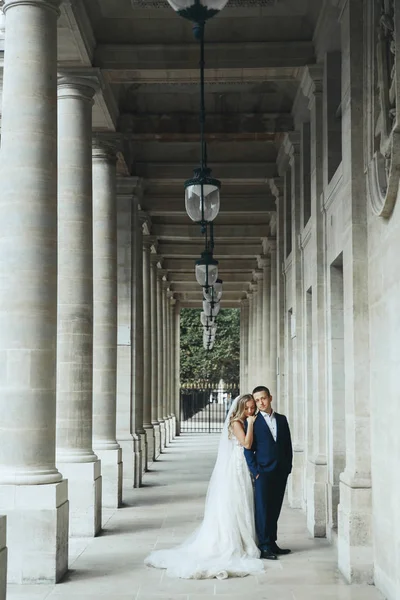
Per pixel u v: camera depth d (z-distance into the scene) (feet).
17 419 36.19
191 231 101.19
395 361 30.99
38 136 37.35
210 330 108.68
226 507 39.65
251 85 63.72
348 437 37.60
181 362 232.73
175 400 156.87
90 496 47.19
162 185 89.40
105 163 61.87
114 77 53.93
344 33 39.73
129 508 58.59
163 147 78.38
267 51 51.90
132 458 71.56
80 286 48.29
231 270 125.70
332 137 48.49
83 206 49.16
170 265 123.03
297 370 61.46
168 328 139.95
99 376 59.93
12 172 37.09
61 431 47.83
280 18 51.85
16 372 36.22
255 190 90.43
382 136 32.42
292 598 32.78
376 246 34.83
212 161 78.33
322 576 36.68
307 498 50.67
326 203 47.88
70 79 49.75
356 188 37.29
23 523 35.78
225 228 101.60
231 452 40.86
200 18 23.24
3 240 36.86
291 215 71.20
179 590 34.30
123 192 75.20
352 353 36.65
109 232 61.36
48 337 36.96
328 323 46.62
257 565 37.78
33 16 37.91
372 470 35.45
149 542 45.27
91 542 45.32
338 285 46.24
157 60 52.16
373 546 35.12
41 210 37.09
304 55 51.83
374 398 35.24
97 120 58.90
